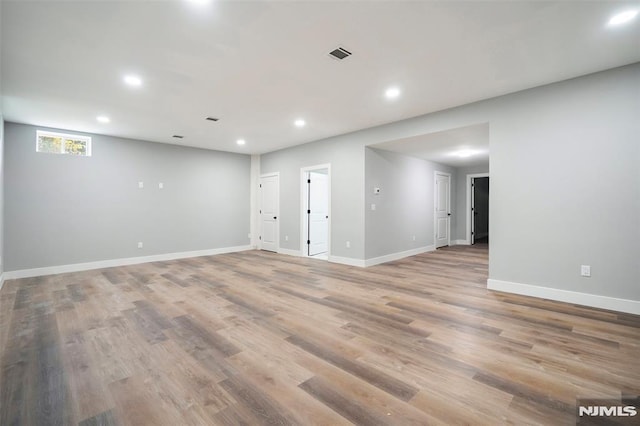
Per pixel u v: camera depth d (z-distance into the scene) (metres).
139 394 1.73
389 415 1.54
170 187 6.39
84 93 3.56
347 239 5.63
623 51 2.67
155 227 6.16
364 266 5.35
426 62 2.88
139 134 5.55
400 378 1.87
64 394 1.73
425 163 7.16
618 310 2.98
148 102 3.88
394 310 3.09
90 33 2.36
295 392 1.74
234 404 1.64
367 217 5.41
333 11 2.12
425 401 1.65
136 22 2.22
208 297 3.57
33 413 1.57
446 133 4.43
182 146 6.59
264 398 1.69
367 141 5.26
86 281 4.39
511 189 3.61
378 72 3.08
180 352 2.23
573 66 2.95
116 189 5.67
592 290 3.12
